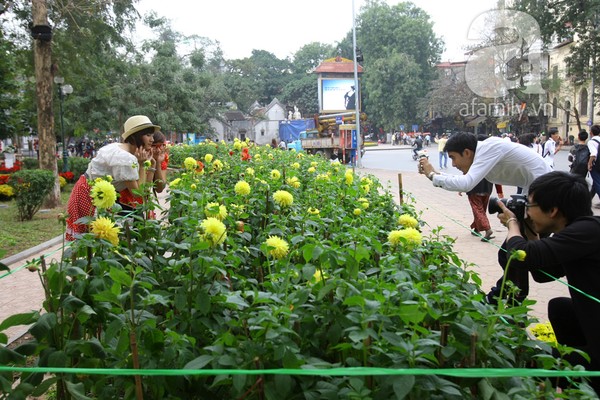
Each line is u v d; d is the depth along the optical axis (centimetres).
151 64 2695
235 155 987
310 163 830
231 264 250
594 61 2739
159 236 303
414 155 3077
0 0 1349
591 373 153
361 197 490
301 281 246
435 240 361
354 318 171
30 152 4347
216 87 4341
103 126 2669
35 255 787
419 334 193
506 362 187
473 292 240
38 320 182
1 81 1565
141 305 222
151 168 473
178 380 187
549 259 244
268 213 396
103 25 1523
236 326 199
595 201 1162
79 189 385
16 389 181
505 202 318
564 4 2522
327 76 4925
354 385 155
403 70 6091
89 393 216
